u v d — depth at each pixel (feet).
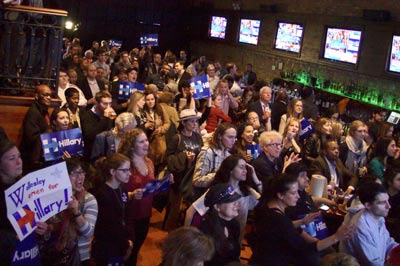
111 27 66.64
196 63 45.14
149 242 19.29
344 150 22.35
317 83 43.62
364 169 21.65
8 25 18.57
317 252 13.58
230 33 57.16
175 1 69.00
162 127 20.85
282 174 13.12
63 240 11.89
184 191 17.51
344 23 40.60
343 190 21.04
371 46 38.14
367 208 14.05
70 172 12.25
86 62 32.89
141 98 21.50
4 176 11.14
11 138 18.89
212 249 9.86
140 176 15.40
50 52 19.49
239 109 29.71
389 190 17.29
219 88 27.84
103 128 19.54
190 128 18.74
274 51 49.34
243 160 15.23
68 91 20.26
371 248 13.80
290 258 13.12
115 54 48.37
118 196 13.60
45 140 16.25
